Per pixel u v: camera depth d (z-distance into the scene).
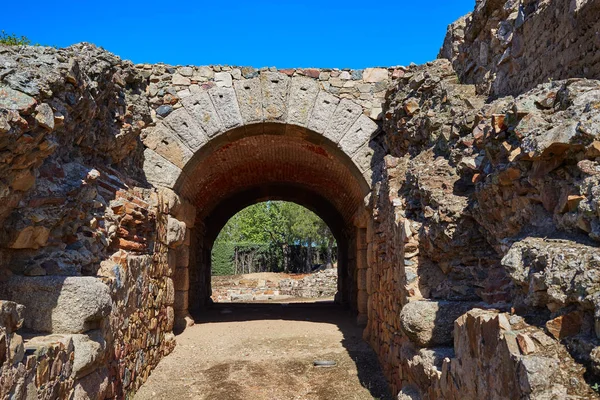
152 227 6.36
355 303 11.05
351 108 7.79
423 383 4.02
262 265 32.19
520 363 2.21
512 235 3.43
